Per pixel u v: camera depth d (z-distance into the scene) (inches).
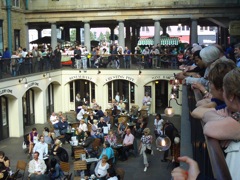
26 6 1193.4
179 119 991.0
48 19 1202.0
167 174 576.1
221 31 1341.0
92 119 820.6
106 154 562.9
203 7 1131.9
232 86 71.5
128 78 1045.2
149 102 1010.1
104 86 1068.5
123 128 759.7
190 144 182.5
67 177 501.0
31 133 679.1
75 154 598.2
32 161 510.6
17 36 1151.0
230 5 1115.3
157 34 1165.1
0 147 752.3
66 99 1095.6
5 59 768.9
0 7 1037.8
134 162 641.0
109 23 1428.4
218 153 62.6
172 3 1144.8
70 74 1078.4
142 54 1036.5
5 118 832.9
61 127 757.9
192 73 207.3
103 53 1069.1
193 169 60.9
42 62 962.7
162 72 1022.4
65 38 1443.2
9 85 780.6
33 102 978.1
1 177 461.7
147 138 609.9
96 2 1179.9
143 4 1160.8
